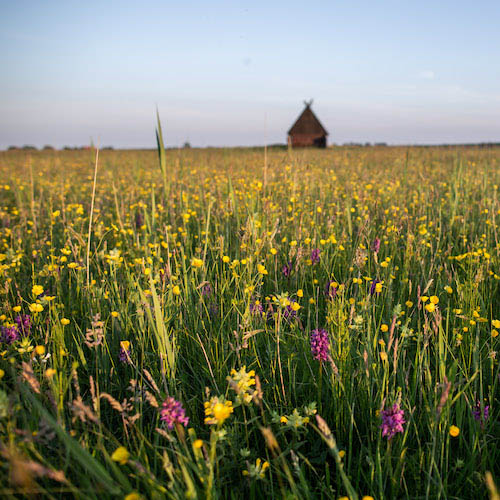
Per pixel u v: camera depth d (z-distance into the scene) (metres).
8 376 2.07
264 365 2.39
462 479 1.71
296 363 2.33
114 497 1.41
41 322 2.55
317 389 2.17
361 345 2.31
